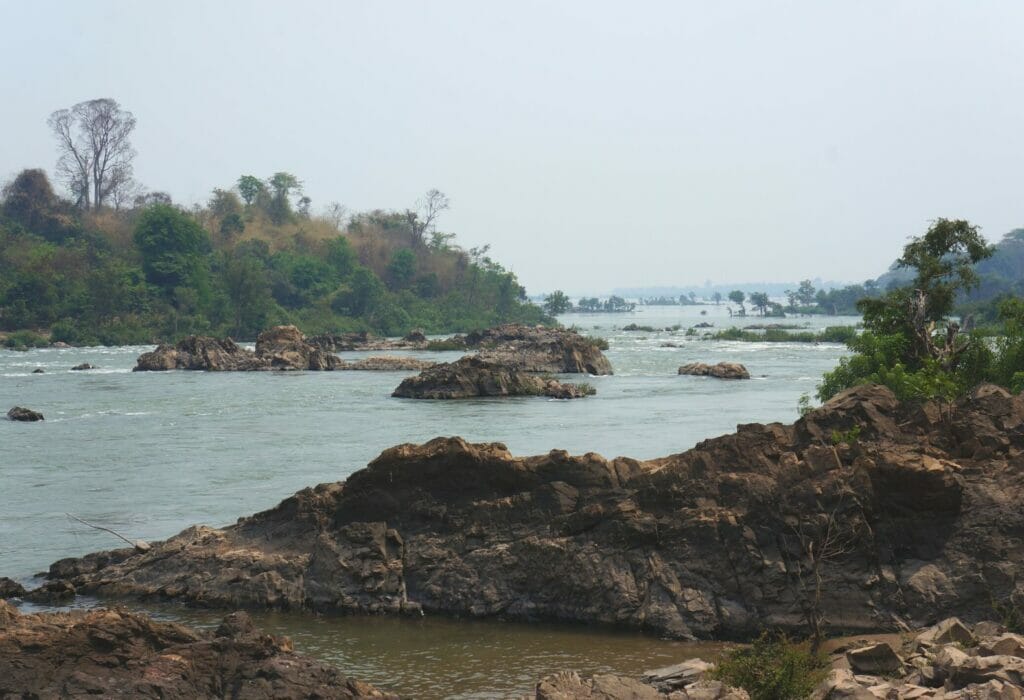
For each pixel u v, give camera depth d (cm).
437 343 14888
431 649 2380
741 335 17612
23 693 1727
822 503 2556
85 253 19075
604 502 2714
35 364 11900
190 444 5491
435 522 2797
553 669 2239
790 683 1877
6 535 3450
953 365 4862
